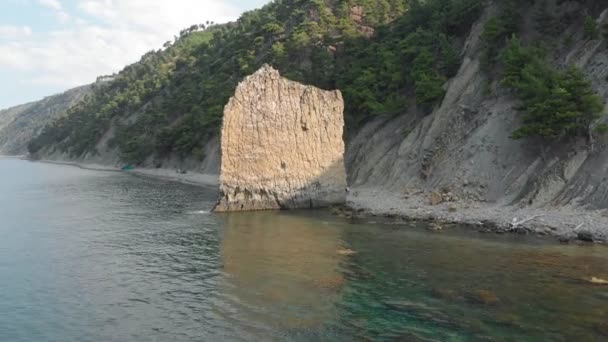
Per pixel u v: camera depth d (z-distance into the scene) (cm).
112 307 2259
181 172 10819
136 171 12756
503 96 5047
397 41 7488
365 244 3406
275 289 2459
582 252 2992
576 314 2022
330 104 5372
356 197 5491
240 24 17538
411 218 4362
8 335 1962
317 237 3678
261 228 4103
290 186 5212
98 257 3189
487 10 6178
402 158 5719
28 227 4331
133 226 4325
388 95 6700
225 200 5141
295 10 12269
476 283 2456
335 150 5369
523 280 2478
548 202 3897
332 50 9369
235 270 2812
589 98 3872
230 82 11644
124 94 19212
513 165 4450
